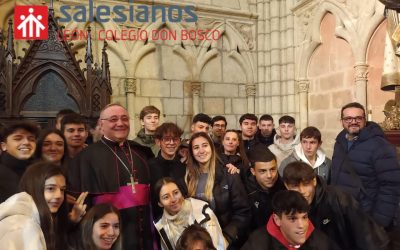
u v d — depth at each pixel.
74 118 2.65
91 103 4.73
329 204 2.12
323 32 5.79
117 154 2.29
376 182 2.60
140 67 6.14
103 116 2.30
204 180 2.48
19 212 1.40
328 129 5.71
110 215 1.80
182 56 6.41
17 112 4.36
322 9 5.68
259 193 2.43
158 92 6.25
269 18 6.79
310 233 1.88
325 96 5.79
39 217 1.48
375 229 2.01
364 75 4.87
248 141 3.90
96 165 2.18
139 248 2.16
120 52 5.93
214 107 6.68
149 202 2.35
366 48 4.86
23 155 2.02
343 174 2.63
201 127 3.52
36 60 4.52
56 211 1.65
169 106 6.33
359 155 2.66
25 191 1.54
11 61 4.34
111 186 2.17
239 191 2.41
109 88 5.00
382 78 3.94
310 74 6.20
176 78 6.39
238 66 6.88
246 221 2.36
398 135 3.41
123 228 2.13
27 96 4.48
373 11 4.67
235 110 6.86
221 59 6.74
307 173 2.05
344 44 5.31
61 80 4.68
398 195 2.46
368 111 4.83
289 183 2.08
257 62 6.95
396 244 2.40
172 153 2.61
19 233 1.33
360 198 2.59
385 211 2.46
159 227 2.19
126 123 2.32
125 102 6.01
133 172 2.28
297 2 6.29
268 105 6.81
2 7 5.14
